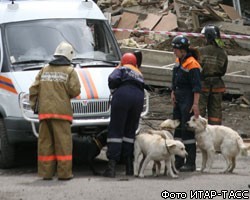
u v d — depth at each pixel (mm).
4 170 18422
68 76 16531
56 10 19766
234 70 29719
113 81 16797
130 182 16188
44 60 18562
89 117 17609
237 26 36500
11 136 17734
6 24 19109
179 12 37625
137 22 37531
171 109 26844
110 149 16969
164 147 16469
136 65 17422
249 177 16828
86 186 15711
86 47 19188
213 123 20375
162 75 28719
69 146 16609
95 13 20062
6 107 17953
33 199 14406
